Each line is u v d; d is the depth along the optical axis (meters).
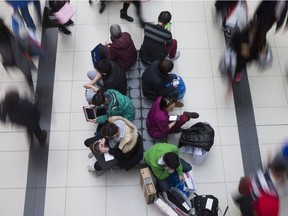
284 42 5.51
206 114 4.93
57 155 4.63
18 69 5.02
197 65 5.31
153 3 5.87
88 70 5.25
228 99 5.04
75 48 5.43
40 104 4.95
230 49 4.63
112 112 4.19
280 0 4.34
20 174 4.51
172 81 4.61
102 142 4.14
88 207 4.34
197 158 4.46
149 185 4.04
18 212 4.30
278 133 4.82
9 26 5.36
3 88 5.04
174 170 3.95
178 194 4.15
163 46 4.63
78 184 4.46
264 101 5.04
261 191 3.58
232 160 4.63
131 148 3.97
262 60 4.86
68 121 4.86
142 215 4.29
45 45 5.44
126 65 4.79
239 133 4.81
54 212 4.31
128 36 4.63
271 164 3.81
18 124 4.00
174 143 4.70
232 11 4.95
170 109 4.30
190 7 5.86
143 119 4.67
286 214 4.29
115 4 5.84
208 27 5.66
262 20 4.43
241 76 5.21
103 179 4.50
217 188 4.45
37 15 5.51
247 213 3.72
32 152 4.64
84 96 5.04
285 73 5.25
